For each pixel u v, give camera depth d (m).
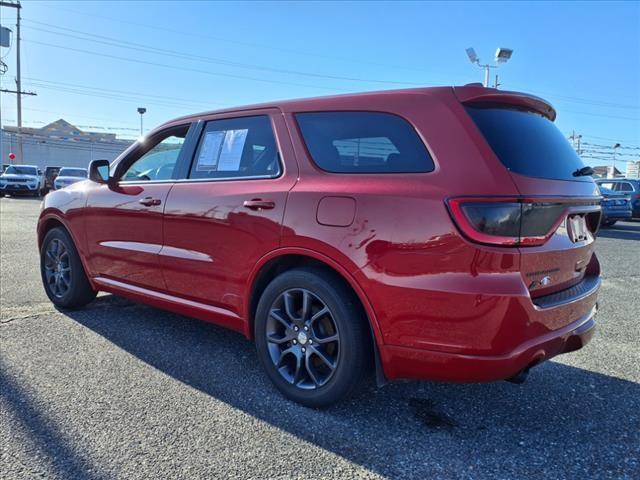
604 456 2.52
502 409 2.99
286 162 3.07
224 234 3.24
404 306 2.47
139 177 4.06
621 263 8.55
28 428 2.60
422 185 2.49
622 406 3.07
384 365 2.61
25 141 46.25
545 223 2.48
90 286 4.60
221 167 3.46
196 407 2.89
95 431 2.59
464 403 3.06
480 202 2.32
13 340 3.87
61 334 4.04
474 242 2.31
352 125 2.86
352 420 2.80
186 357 3.63
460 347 2.37
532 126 2.81
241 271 3.16
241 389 3.14
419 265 2.43
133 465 2.32
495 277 2.30
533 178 2.49
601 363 3.78
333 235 2.69
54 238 4.71
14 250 8.13
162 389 3.11
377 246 2.54
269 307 3.04
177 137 3.87
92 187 4.39
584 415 2.94
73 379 3.21
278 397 3.04
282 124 3.18
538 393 3.23
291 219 2.87
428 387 3.27
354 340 2.70
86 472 2.26
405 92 2.75
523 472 2.36
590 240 3.04
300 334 2.93
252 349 3.84
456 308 2.34
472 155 2.44
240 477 2.26
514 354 2.34
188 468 2.31
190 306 3.55
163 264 3.68
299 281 2.87
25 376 3.22
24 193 24.50
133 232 3.92
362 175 2.73
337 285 2.74
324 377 2.88
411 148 2.62
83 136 52.16
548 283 2.58
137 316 4.57
